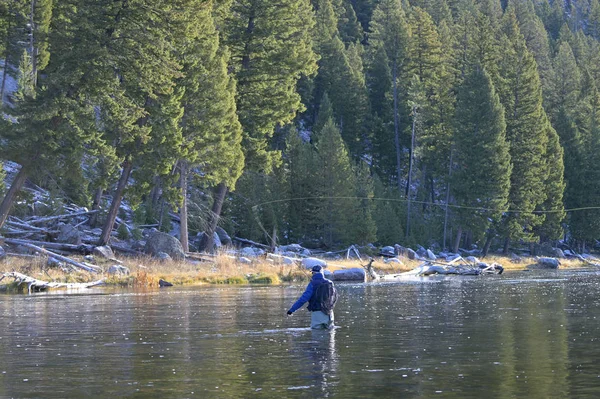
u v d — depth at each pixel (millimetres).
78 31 43594
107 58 43938
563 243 105438
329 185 72250
